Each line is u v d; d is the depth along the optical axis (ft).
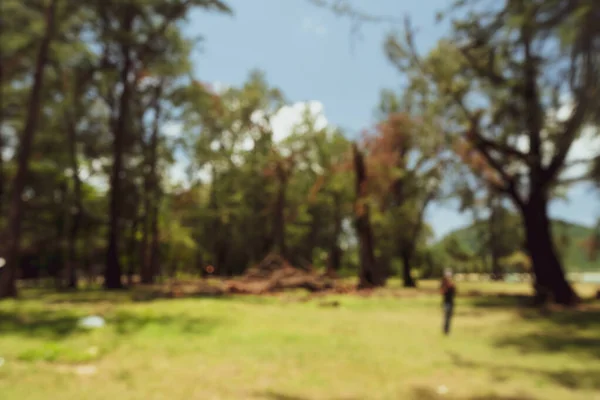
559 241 69.82
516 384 21.33
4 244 73.31
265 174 158.10
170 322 40.57
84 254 144.77
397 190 130.82
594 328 41.57
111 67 103.04
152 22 107.04
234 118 151.64
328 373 22.99
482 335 37.93
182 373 22.11
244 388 19.61
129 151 124.36
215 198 170.40
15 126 113.80
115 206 104.68
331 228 211.61
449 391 19.97
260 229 181.37
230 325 39.86
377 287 107.14
